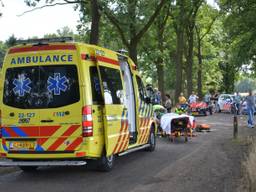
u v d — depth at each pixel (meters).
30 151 11.05
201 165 12.35
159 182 10.27
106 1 26.44
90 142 10.85
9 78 11.34
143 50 47.53
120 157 14.28
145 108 14.98
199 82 58.50
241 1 30.41
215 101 46.09
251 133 20.88
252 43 31.44
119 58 13.31
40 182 10.63
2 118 11.29
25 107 11.13
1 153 11.27
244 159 12.82
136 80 14.39
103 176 11.20
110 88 11.99
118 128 12.31
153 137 15.76
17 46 11.37
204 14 54.28
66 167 12.64
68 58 11.00
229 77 70.94
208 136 20.67
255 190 8.63
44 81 11.09
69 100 10.92
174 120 18.48
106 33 34.34
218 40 59.94
